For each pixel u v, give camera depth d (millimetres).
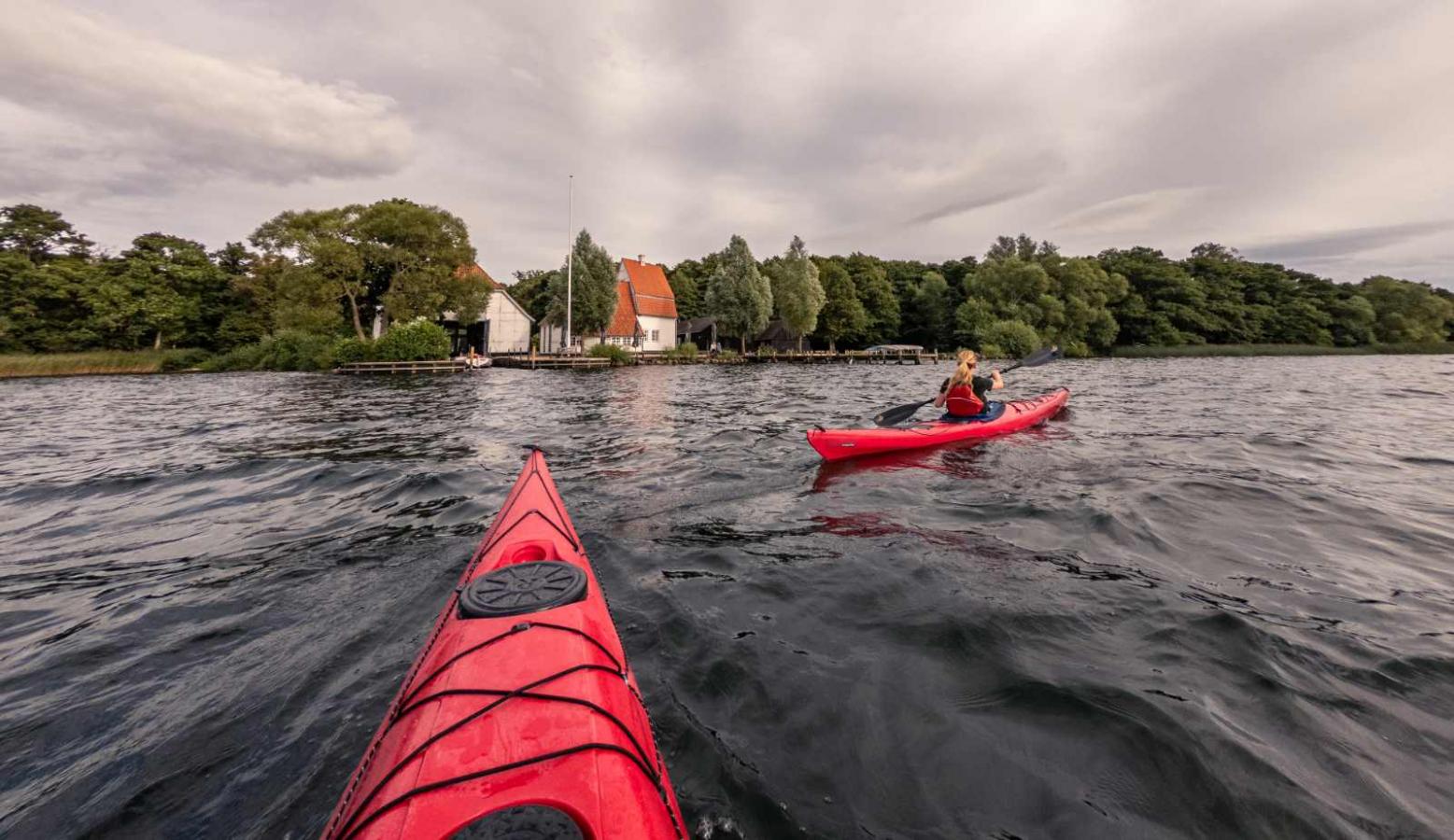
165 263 39469
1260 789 1733
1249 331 58594
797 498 5055
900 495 5082
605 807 1250
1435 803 1671
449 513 4797
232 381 24594
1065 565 3480
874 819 1662
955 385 7340
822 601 3057
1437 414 10594
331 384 22438
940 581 3256
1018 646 2564
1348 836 1567
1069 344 47625
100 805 1777
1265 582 3209
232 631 2875
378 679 2428
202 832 1676
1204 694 2191
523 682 1567
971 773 1831
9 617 3064
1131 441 7500
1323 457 6559
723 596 3141
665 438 8469
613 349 37125
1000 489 5199
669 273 67750
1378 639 2572
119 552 4047
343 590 3330
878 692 2258
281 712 2221
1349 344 60656
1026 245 57000
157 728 2145
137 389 20703
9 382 25969
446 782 1267
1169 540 3869
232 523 4664
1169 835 1588
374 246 33531
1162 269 57719
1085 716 2076
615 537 4160
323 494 5547
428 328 30375
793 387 19812
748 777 1820
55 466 7094
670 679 2365
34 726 2170
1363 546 3764
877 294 54781
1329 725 2010
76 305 36938
